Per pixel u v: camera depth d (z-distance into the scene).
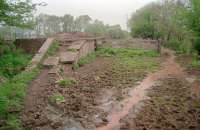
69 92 8.46
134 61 15.29
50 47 13.48
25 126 6.15
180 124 6.46
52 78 9.42
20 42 14.66
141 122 6.58
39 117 6.60
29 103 7.32
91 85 9.48
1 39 11.49
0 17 8.54
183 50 24.03
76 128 6.27
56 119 6.61
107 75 11.16
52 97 7.73
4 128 5.90
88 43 16.05
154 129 6.18
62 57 12.20
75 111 7.14
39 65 10.83
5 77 9.70
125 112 7.26
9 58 11.70
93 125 6.45
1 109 6.53
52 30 35.22
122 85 9.79
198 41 16.27
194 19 14.42
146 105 7.74
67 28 42.66
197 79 11.09
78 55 13.12
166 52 22.38
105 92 8.90
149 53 19.36
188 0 15.82
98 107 7.55
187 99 8.32
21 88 8.13
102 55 16.89
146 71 12.54
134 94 8.80
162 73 12.44
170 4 33.09
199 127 6.31
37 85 8.70
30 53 14.02
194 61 15.88
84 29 47.53
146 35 33.72
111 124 6.52
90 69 12.12
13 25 9.38
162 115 7.00
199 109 7.43
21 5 9.21
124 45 21.42
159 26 32.34
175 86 9.90
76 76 10.48
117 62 14.50
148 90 9.27
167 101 8.11
